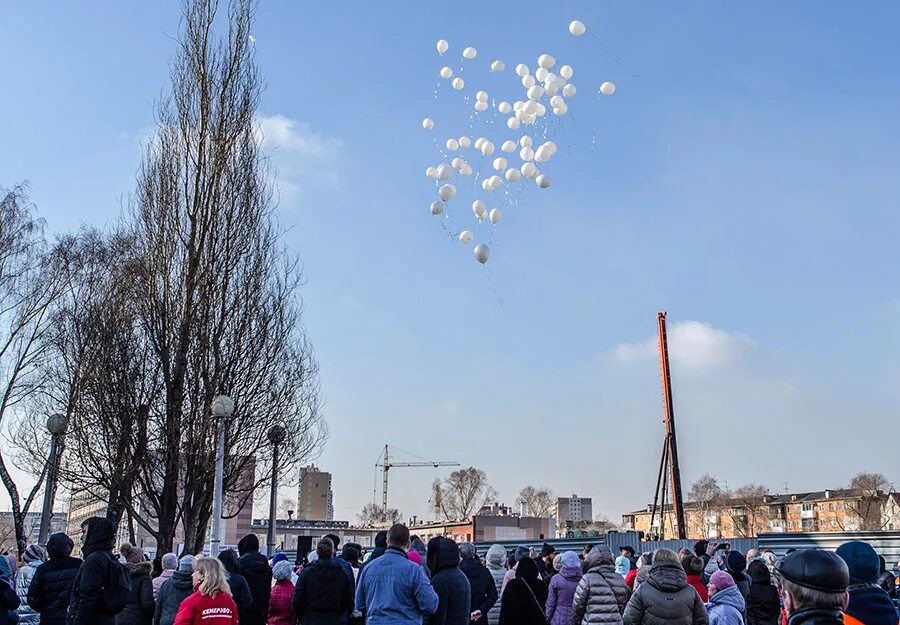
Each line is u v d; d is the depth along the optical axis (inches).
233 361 1022.4
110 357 1007.0
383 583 350.9
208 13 1135.6
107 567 364.8
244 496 1162.6
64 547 413.1
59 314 1219.9
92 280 1241.4
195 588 333.4
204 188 1067.9
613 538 1249.4
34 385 1273.4
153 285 1028.5
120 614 428.8
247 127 1109.7
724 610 417.4
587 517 7805.1
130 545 450.3
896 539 1150.3
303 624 402.3
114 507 970.7
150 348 1018.1
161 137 1081.4
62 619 402.6
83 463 977.5
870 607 161.8
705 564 598.5
